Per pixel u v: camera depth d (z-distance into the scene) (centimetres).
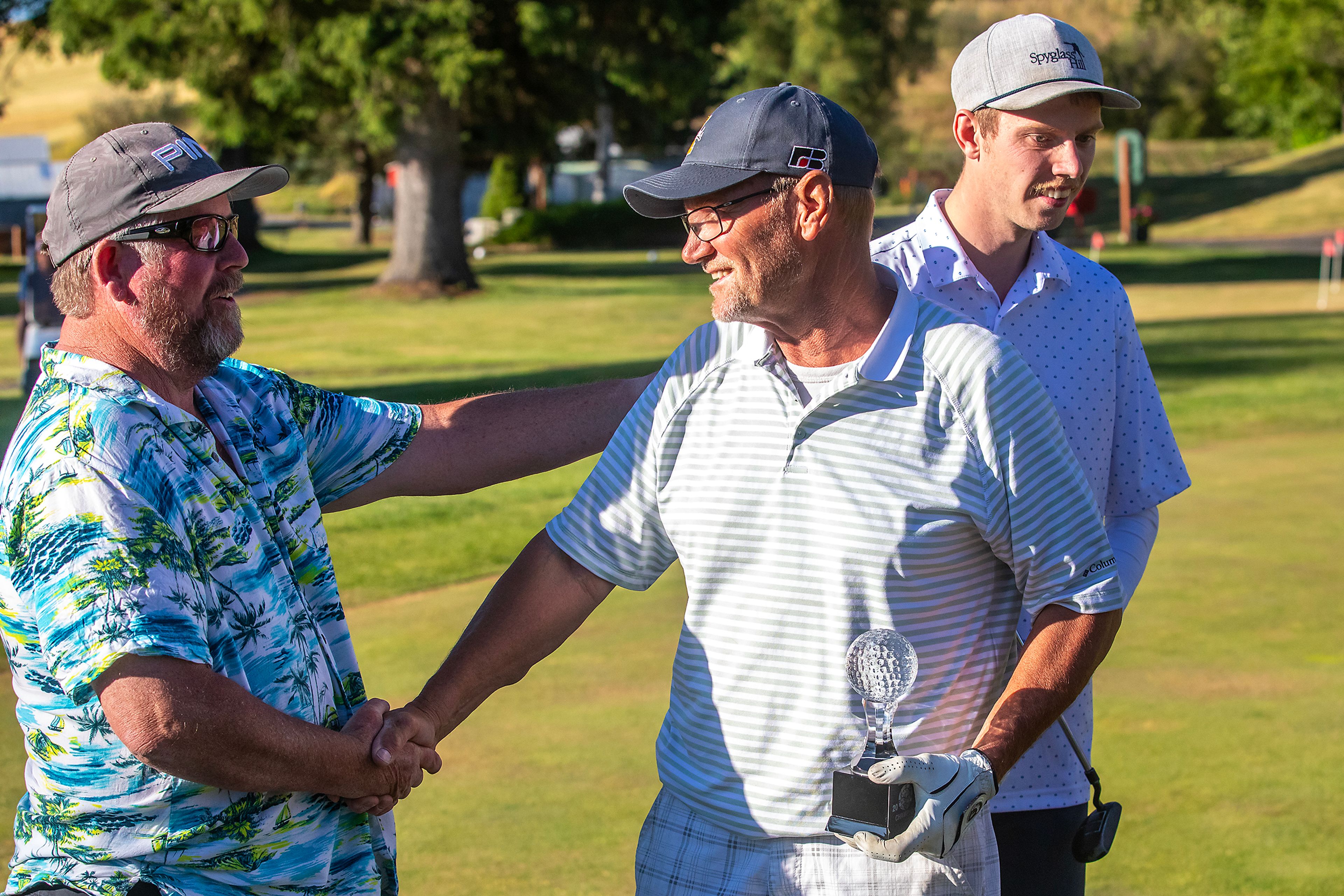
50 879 193
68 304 197
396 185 2577
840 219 199
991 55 246
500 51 2319
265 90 2281
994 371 200
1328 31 4738
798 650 201
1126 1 6162
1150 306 2112
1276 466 911
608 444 234
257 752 184
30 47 2662
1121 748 420
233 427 208
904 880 199
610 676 507
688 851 212
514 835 363
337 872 204
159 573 182
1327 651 515
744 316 203
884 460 199
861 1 4103
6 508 186
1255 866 337
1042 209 250
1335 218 3897
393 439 239
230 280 202
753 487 203
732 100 203
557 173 5881
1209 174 5222
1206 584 616
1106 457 266
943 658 201
